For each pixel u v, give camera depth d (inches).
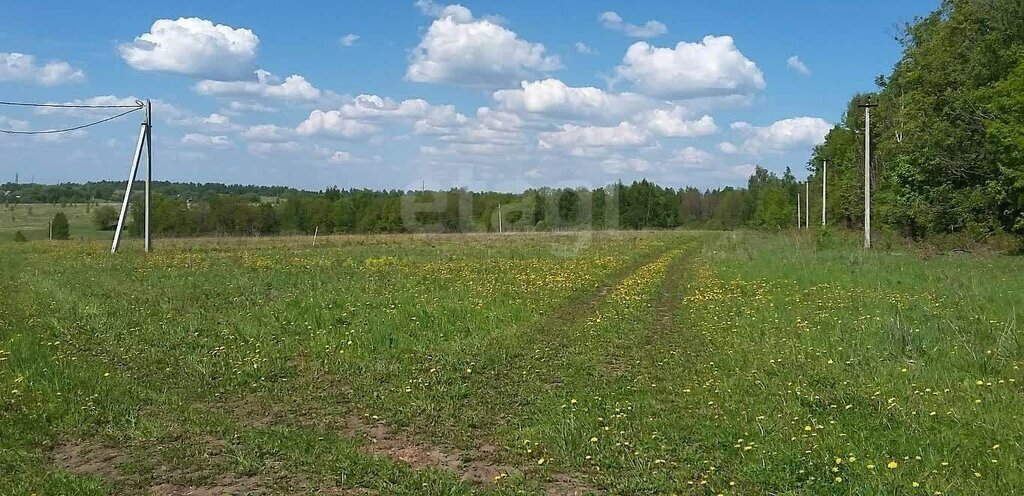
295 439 300.8
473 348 478.3
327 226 2822.3
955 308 583.8
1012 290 681.0
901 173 1616.6
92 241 2080.5
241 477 263.1
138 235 2691.9
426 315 587.2
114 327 540.4
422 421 329.4
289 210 2866.6
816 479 240.7
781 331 511.5
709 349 472.1
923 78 1551.4
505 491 246.2
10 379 365.4
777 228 2888.8
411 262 1182.9
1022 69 1190.9
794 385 361.7
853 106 2492.6
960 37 1514.5
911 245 1470.2
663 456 272.4
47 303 660.1
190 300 686.5
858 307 606.9
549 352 472.7
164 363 437.4
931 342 442.0
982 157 1459.2
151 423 319.9
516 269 1034.1
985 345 430.6
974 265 1009.5
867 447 268.7
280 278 882.8
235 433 309.9
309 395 374.9
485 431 317.4
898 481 235.5
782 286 784.9
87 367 410.0
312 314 586.9
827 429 291.1
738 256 1305.4
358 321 559.5
